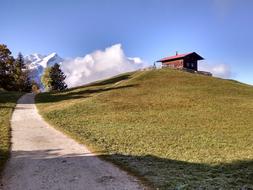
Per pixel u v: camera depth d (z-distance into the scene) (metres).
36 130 31.52
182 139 30.66
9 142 25.45
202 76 82.69
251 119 42.16
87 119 39.47
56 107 47.97
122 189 14.79
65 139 27.42
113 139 28.80
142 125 36.97
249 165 21.52
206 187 15.30
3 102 53.31
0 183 15.74
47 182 15.88
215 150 26.78
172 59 104.81
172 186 15.23
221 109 48.25
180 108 48.31
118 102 51.69
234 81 87.88
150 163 20.62
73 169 18.20
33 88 128.38
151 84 68.50
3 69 99.88
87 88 72.12
